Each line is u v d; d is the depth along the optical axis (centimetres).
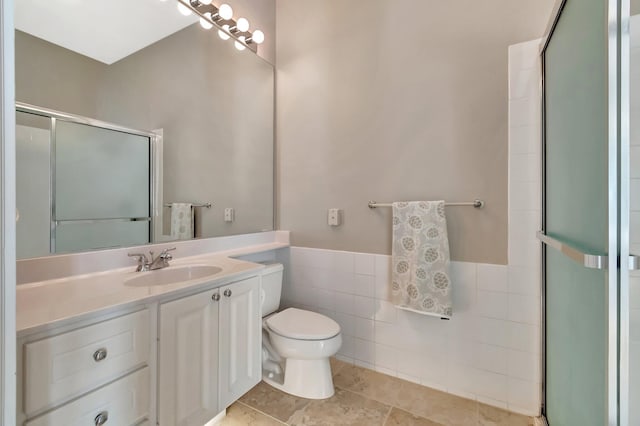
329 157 209
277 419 152
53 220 123
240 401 166
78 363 89
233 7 199
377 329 193
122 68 146
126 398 101
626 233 74
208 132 187
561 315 121
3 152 45
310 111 217
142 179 154
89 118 134
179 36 171
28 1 117
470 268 164
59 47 125
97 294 106
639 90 101
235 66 203
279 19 231
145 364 106
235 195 204
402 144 183
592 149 87
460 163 166
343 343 205
